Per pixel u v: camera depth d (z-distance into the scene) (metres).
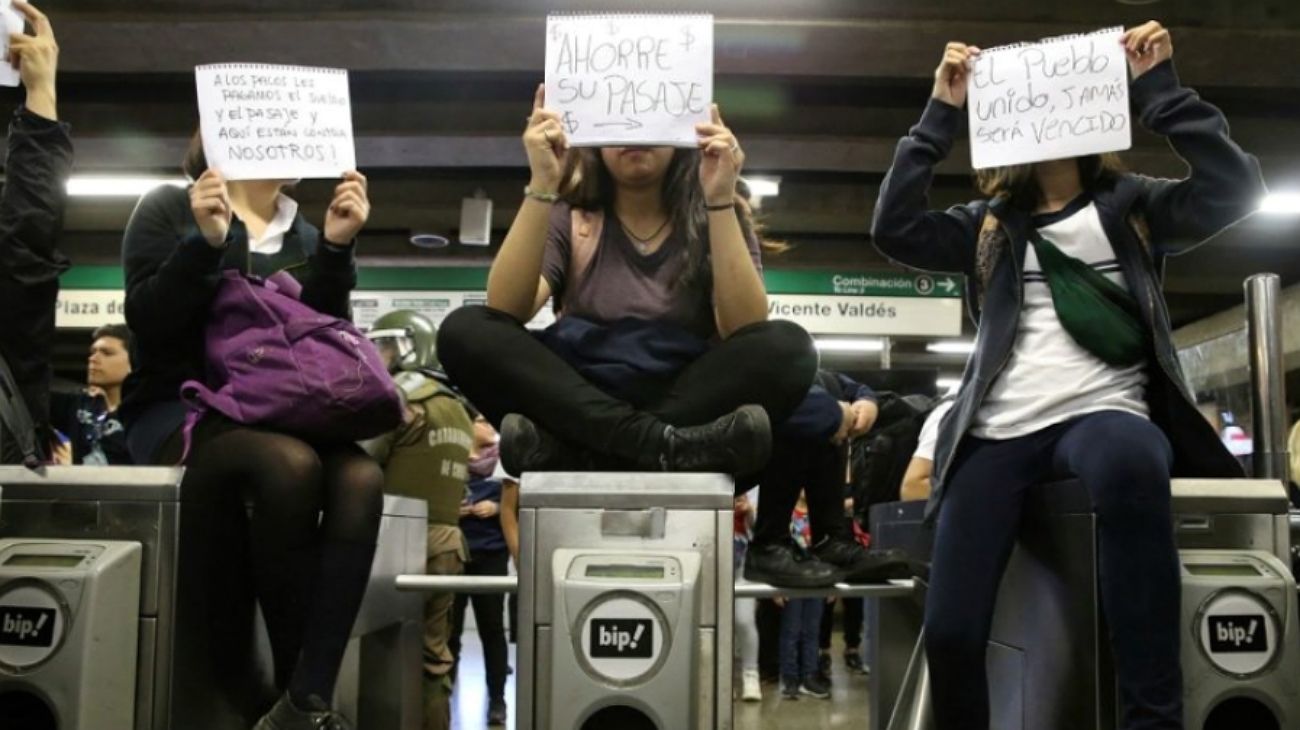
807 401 2.06
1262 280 2.19
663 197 1.90
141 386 1.94
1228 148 1.74
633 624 1.50
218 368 1.80
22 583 1.59
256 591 1.83
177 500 1.69
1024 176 1.93
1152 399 1.84
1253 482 1.80
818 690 5.67
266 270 2.08
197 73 1.80
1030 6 5.20
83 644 1.58
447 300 9.16
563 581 1.52
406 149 6.90
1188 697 1.66
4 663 1.58
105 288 9.23
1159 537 1.57
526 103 6.58
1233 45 5.29
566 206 1.94
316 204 7.97
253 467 1.69
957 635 1.74
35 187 1.80
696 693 1.51
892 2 5.19
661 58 1.72
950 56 1.93
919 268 2.02
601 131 1.71
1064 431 1.78
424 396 3.08
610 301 1.86
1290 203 7.65
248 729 1.86
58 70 5.81
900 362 12.66
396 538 2.33
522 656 1.57
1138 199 1.87
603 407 1.65
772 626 6.32
